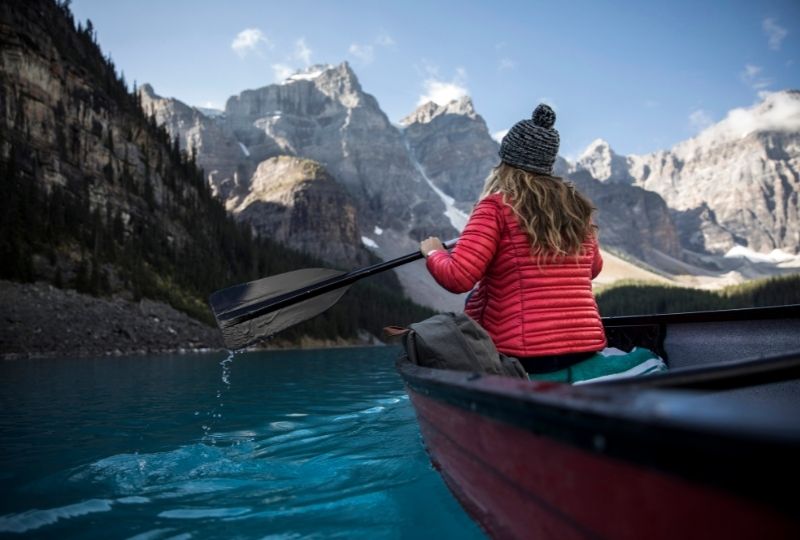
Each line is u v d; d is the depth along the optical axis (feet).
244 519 8.11
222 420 18.06
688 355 12.95
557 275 8.16
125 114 291.58
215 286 210.79
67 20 307.99
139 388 29.86
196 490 9.68
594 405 3.29
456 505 8.28
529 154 8.55
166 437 14.88
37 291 130.72
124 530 7.70
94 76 283.59
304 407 21.66
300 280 13.08
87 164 225.97
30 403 22.70
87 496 9.33
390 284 655.76
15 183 170.81
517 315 8.11
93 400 23.94
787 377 4.93
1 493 9.55
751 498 2.58
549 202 8.14
